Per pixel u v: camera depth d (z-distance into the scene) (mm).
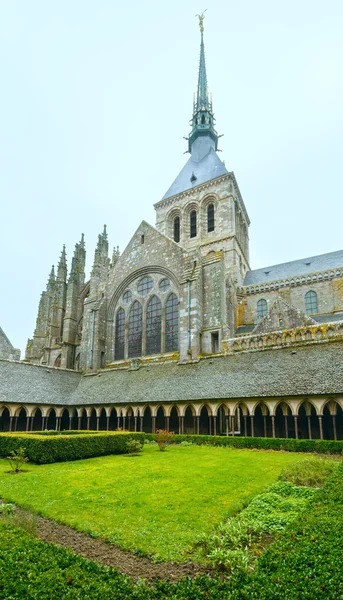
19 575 5188
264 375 28312
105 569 5828
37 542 6660
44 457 18797
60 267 64812
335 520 7043
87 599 4660
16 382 37906
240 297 51875
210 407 29266
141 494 12117
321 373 25406
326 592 4457
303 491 11773
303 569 5102
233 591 4836
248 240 67875
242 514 9797
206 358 35438
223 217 57625
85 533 9055
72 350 57594
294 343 29938
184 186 65500
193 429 34719
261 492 12070
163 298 42969
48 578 5141
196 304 38562
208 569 7137
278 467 16516
